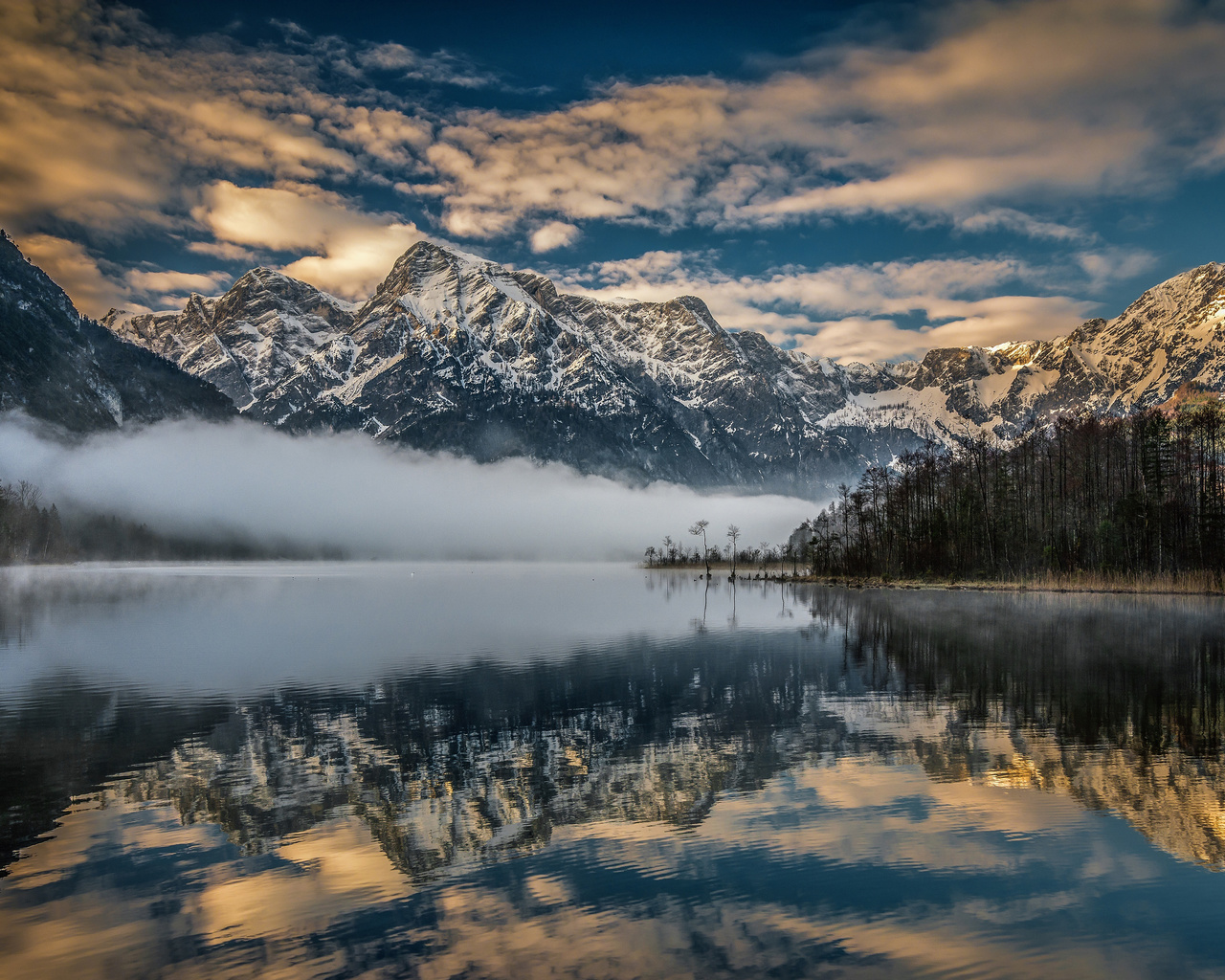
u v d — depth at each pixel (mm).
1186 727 29703
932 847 18688
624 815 21250
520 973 13539
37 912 16141
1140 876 17031
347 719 33625
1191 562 119125
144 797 23375
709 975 13391
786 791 22922
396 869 18062
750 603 109562
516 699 37750
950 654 50438
